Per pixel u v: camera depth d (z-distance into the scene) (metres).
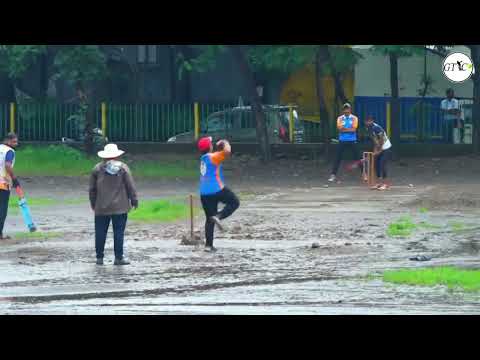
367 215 65.31
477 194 74.94
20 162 101.88
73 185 90.50
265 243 53.75
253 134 111.25
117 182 47.06
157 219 64.75
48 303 37.47
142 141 113.25
